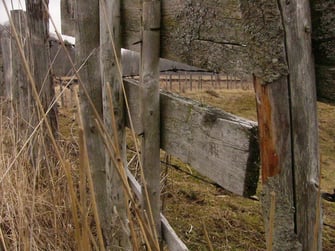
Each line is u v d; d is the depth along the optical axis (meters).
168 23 1.54
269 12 0.89
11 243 1.67
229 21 1.14
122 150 2.08
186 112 1.45
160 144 1.70
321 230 0.93
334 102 0.89
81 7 2.21
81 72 2.25
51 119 2.77
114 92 2.01
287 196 0.92
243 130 1.09
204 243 2.35
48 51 2.81
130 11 1.86
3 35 4.12
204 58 1.30
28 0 2.77
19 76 2.98
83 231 1.01
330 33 0.87
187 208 2.80
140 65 1.69
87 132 2.30
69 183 0.99
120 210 2.07
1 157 1.98
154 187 1.70
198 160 1.38
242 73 1.08
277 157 0.92
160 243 1.73
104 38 2.02
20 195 1.69
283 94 0.90
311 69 0.90
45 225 1.89
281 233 0.92
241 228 2.57
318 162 0.93
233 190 1.15
